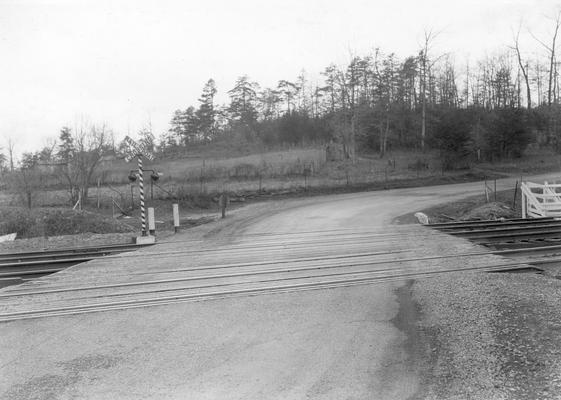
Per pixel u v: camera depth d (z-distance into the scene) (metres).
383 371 5.49
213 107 80.56
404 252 12.76
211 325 7.35
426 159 46.88
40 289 10.03
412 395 4.89
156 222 23.59
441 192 31.91
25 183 29.94
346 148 50.94
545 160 49.88
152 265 12.28
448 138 44.59
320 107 68.50
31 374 5.69
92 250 15.41
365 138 56.22
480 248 13.10
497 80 62.72
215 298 8.91
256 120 76.25
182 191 30.94
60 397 5.05
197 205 30.03
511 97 61.75
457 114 48.16
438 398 4.80
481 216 22.20
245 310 8.09
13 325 7.66
